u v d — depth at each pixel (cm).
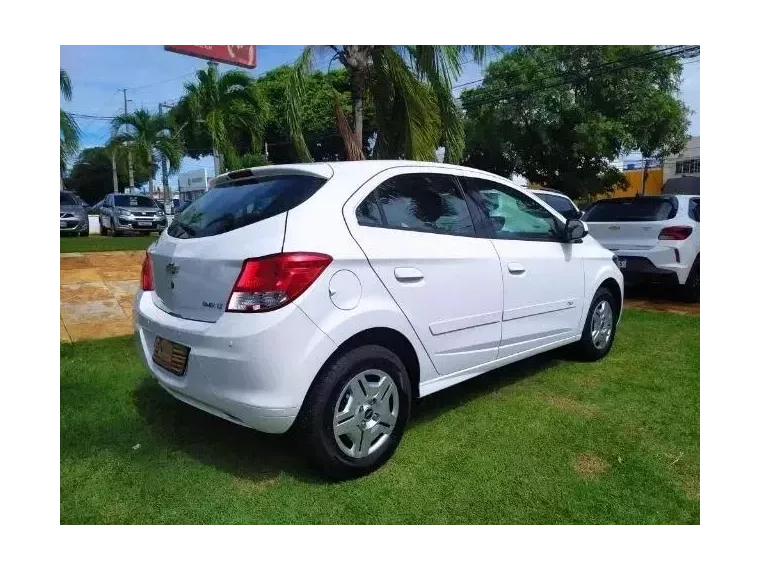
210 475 285
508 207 388
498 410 370
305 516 255
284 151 2591
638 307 707
